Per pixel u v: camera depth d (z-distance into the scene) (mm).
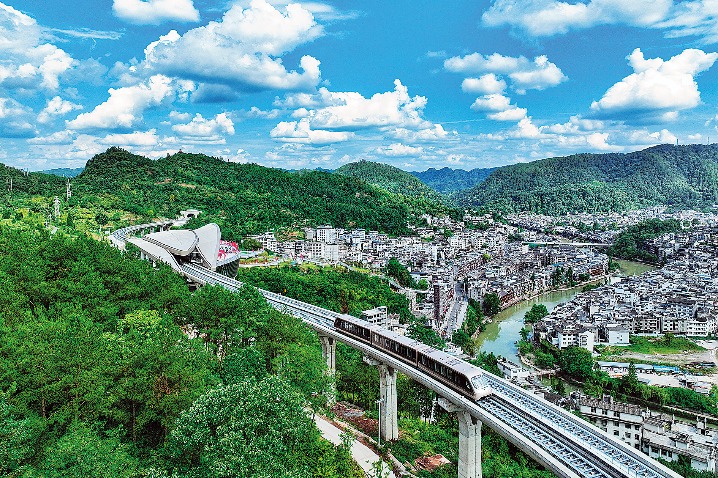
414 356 122438
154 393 78250
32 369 71625
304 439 78062
